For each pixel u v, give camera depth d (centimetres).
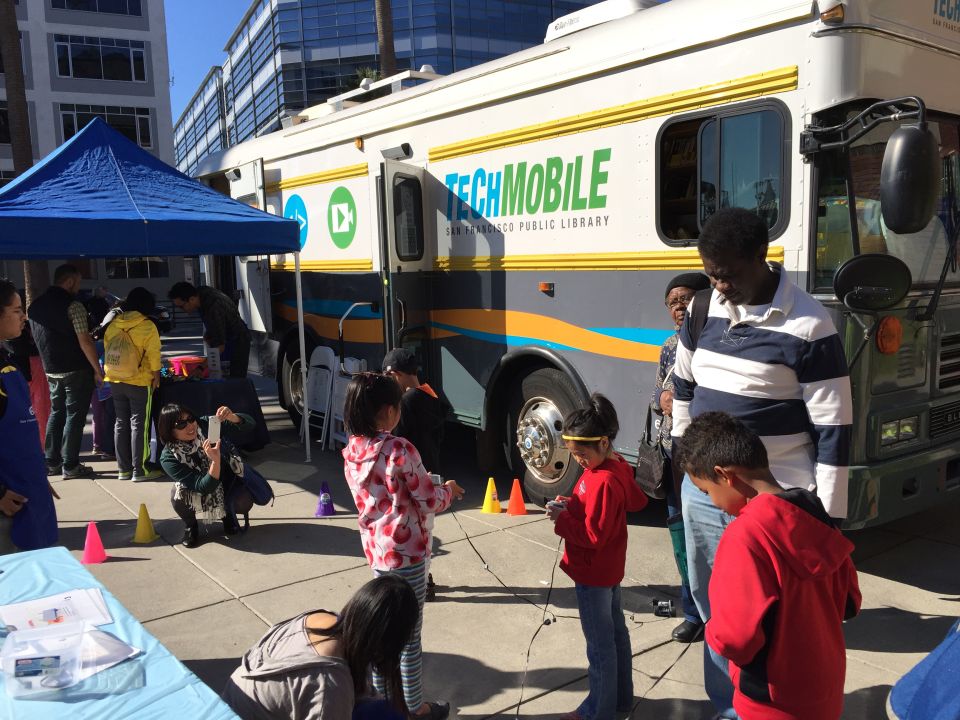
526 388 556
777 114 391
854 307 336
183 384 697
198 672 353
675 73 438
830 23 365
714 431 219
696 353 288
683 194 441
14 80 1550
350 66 5081
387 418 292
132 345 637
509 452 578
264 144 838
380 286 662
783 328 260
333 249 730
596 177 486
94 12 3134
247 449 730
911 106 377
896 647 362
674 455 310
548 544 495
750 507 203
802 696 198
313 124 744
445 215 608
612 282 482
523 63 529
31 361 743
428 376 638
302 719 199
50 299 650
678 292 373
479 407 592
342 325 725
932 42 398
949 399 424
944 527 514
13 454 341
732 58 410
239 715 198
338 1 5028
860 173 372
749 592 194
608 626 288
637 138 460
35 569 275
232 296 969
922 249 404
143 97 3269
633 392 477
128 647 212
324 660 203
